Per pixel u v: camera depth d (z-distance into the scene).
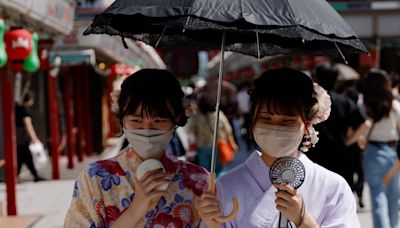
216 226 2.59
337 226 2.68
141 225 2.73
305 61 14.23
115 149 21.00
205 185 2.86
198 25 2.54
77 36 12.71
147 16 2.49
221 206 2.70
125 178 2.72
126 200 2.71
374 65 14.66
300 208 2.48
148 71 2.72
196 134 8.21
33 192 11.23
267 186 2.69
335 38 2.59
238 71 34.59
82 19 12.32
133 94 2.66
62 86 18.08
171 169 2.82
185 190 2.82
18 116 12.29
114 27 2.97
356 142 6.19
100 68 17.72
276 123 2.61
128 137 2.70
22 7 7.43
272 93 2.58
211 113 8.16
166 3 2.51
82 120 18.64
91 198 2.72
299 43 3.30
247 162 2.77
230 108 10.87
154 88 2.65
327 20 2.61
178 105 2.73
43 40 10.15
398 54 17.50
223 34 2.90
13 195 8.62
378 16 14.84
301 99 2.59
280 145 2.59
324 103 2.68
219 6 2.43
